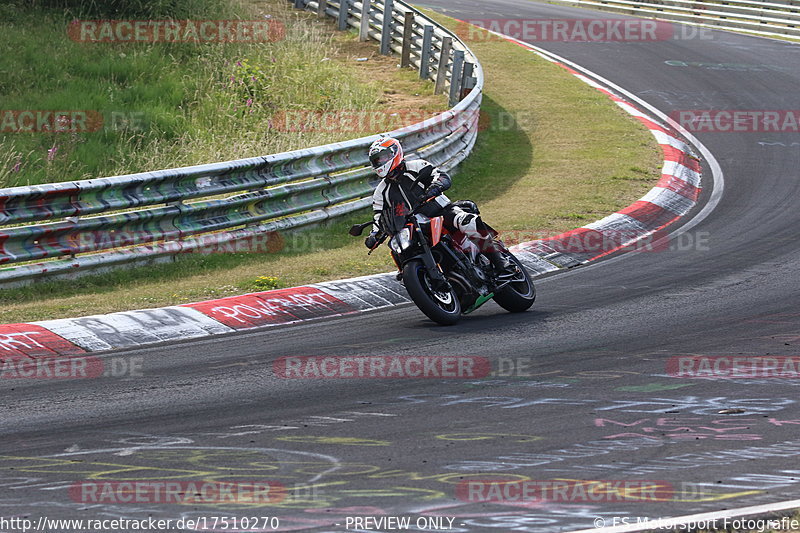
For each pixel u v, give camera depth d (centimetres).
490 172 5950
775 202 5206
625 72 8969
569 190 5366
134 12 7944
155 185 3959
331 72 7769
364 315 3356
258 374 2578
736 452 1886
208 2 8512
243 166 4259
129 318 3123
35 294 3500
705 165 6184
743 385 2369
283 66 7656
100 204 3753
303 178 4597
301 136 6275
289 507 1631
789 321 3047
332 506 1631
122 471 1833
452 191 5500
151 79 7075
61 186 3619
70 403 2339
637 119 7256
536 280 3862
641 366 2580
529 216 4756
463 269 3203
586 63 9288
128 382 2523
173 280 3781
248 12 8950
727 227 4700
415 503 1642
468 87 7050
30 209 3556
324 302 3438
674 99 8031
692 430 2031
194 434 2069
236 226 4269
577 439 1986
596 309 3322
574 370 2556
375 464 1852
